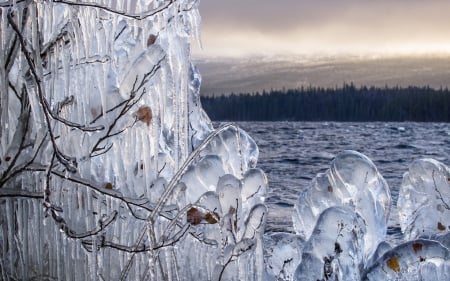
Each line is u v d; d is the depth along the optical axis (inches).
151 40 194.1
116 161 188.9
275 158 1366.9
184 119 206.4
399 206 263.9
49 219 178.4
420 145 1973.4
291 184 826.8
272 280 230.5
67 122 156.7
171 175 213.3
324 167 1148.5
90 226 179.0
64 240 178.4
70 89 182.2
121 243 185.6
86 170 180.1
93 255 173.6
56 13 180.4
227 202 200.5
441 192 254.8
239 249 195.6
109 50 185.8
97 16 183.6
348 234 207.5
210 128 256.7
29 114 165.5
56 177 178.7
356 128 3695.9
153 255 158.7
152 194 197.8
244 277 198.8
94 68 182.7
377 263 204.1
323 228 208.5
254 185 217.5
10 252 177.8
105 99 183.2
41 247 179.6
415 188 259.6
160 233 191.2
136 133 189.9
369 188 238.4
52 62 175.9
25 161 165.9
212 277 195.6
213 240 188.5
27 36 164.4
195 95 255.4
